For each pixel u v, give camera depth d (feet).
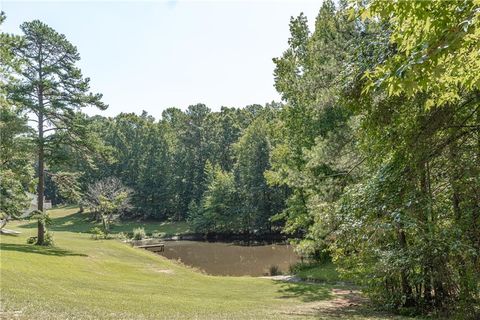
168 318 29.17
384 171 30.86
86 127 88.38
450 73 16.35
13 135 77.41
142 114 286.66
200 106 231.50
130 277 65.10
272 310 36.91
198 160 215.31
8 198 94.38
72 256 78.07
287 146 86.48
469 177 27.12
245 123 236.02
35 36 80.74
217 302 42.65
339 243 35.09
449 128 27.09
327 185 53.52
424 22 12.31
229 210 164.86
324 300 46.73
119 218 197.47
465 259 27.27
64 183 92.63
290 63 73.87
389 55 24.91
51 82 81.66
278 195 160.35
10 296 32.89
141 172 211.82
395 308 36.01
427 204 28.66
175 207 206.39
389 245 33.17
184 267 89.04
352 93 28.04
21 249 77.36
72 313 28.40
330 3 63.31
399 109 27.55
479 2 11.07
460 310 27.86
